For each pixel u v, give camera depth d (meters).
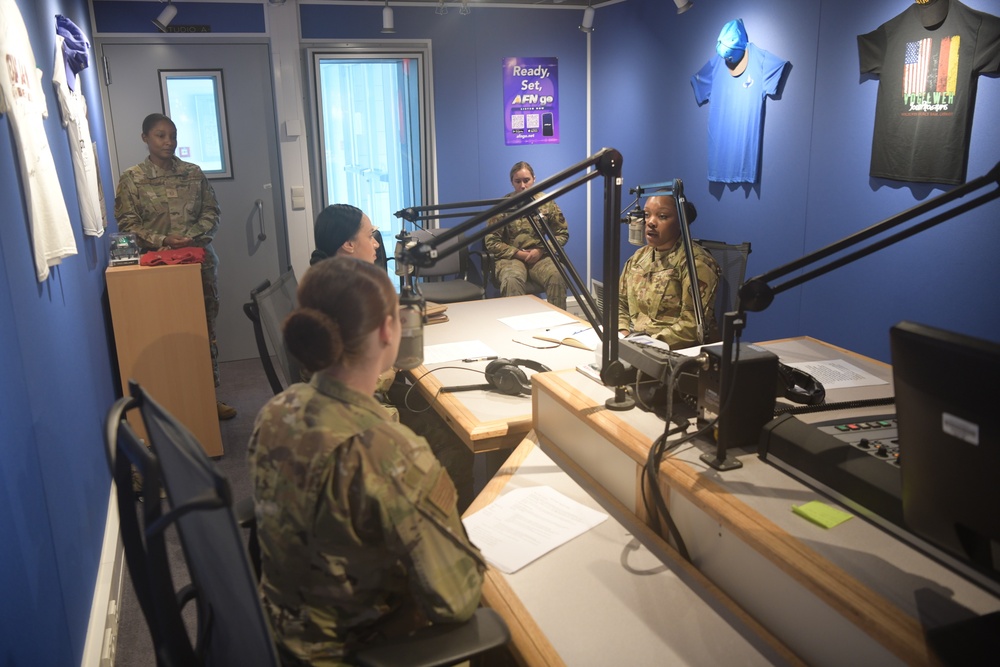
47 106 2.61
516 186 5.39
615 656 1.17
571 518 1.57
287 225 5.45
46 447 1.91
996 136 3.25
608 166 1.62
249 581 0.88
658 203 2.90
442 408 2.27
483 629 1.16
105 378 3.35
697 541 1.39
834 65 4.00
